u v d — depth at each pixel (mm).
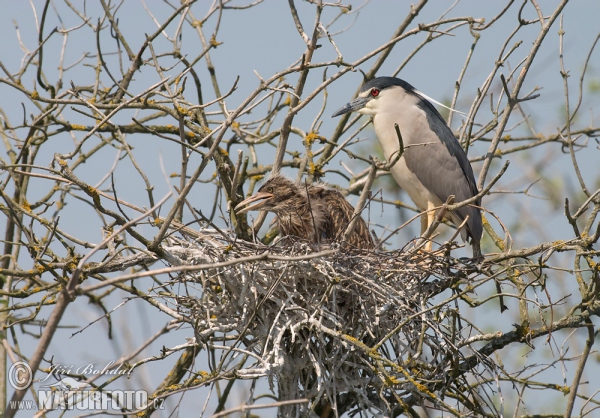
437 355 10727
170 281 10172
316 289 10320
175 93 11172
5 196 10836
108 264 10422
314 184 13273
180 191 9734
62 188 13625
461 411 11398
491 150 12375
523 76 12039
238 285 10039
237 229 12602
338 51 10617
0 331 11836
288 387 10312
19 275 10906
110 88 13703
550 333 10195
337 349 9953
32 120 12469
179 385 10250
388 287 10258
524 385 10742
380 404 10719
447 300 9789
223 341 10914
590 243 10266
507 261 11938
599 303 10641
